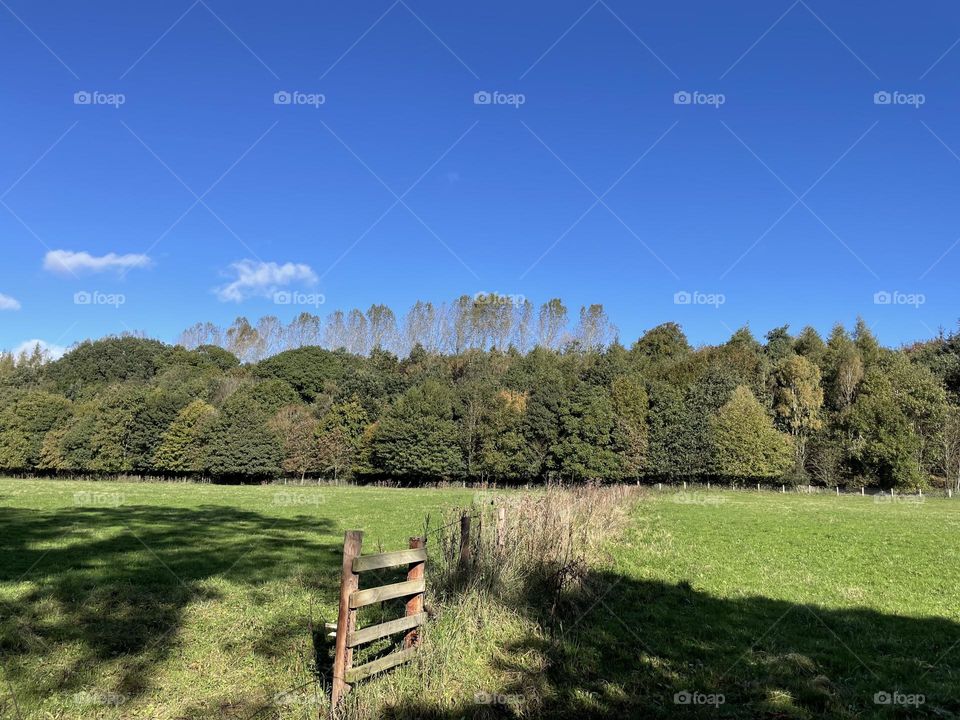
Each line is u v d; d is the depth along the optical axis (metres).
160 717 6.16
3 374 101.88
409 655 7.01
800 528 22.78
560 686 7.09
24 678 6.86
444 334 98.19
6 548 15.08
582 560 10.88
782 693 7.18
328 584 11.57
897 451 54.19
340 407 73.00
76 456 75.31
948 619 10.32
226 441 69.38
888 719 6.60
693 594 11.53
